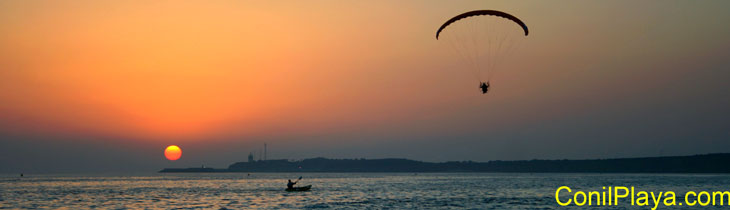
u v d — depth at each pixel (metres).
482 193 113.25
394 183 179.25
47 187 149.50
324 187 143.62
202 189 133.12
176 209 75.44
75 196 105.12
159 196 104.25
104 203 86.62
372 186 150.62
